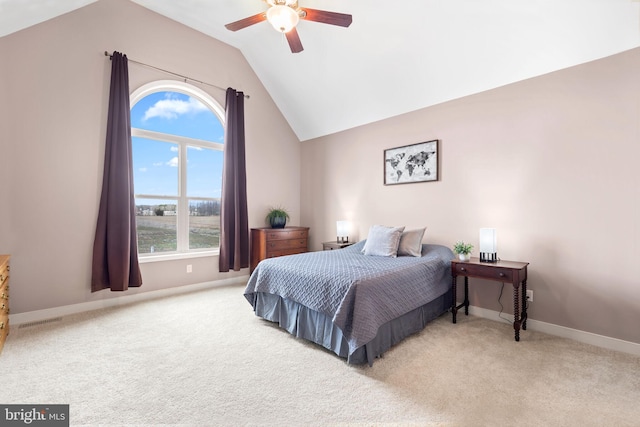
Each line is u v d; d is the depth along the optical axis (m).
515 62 2.84
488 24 2.71
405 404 1.71
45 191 3.02
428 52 3.17
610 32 2.35
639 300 2.33
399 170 3.94
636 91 2.33
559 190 2.71
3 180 2.82
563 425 1.55
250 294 3.11
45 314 3.02
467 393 1.82
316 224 5.17
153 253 3.94
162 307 3.41
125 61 3.41
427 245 3.50
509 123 3.00
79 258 3.21
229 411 1.65
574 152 2.62
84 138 3.22
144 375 2.00
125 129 3.38
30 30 2.93
